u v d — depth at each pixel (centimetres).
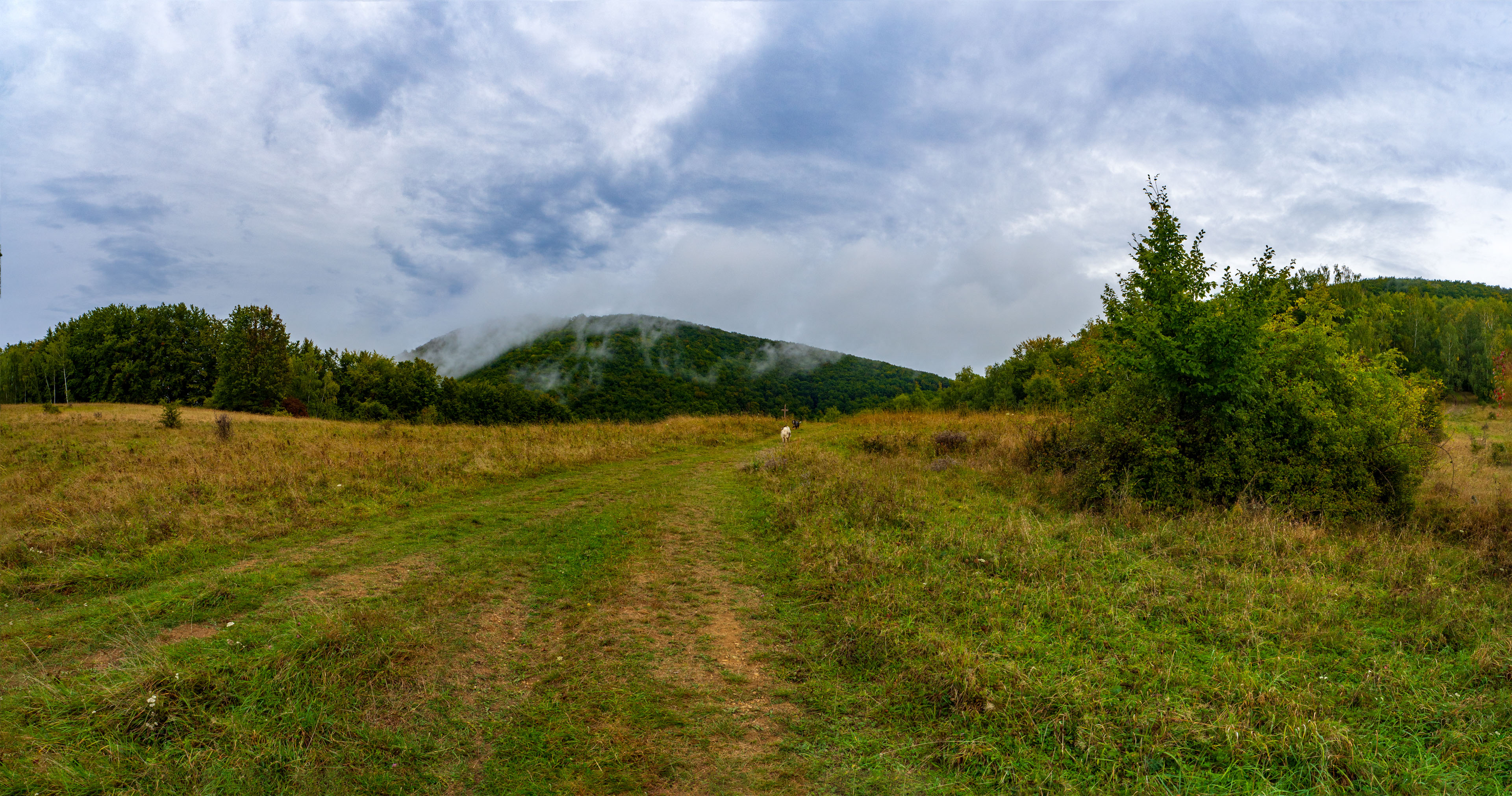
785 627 586
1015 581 659
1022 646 505
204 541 803
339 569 727
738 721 429
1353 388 991
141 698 412
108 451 1458
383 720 420
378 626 540
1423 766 362
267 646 507
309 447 1540
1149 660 483
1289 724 392
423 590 661
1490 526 836
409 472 1269
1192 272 1035
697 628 584
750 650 540
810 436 2236
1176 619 566
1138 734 390
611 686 475
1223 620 550
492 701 456
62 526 835
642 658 522
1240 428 975
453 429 2250
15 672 471
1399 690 443
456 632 564
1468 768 362
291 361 5728
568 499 1159
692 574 743
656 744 401
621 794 355
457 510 1052
